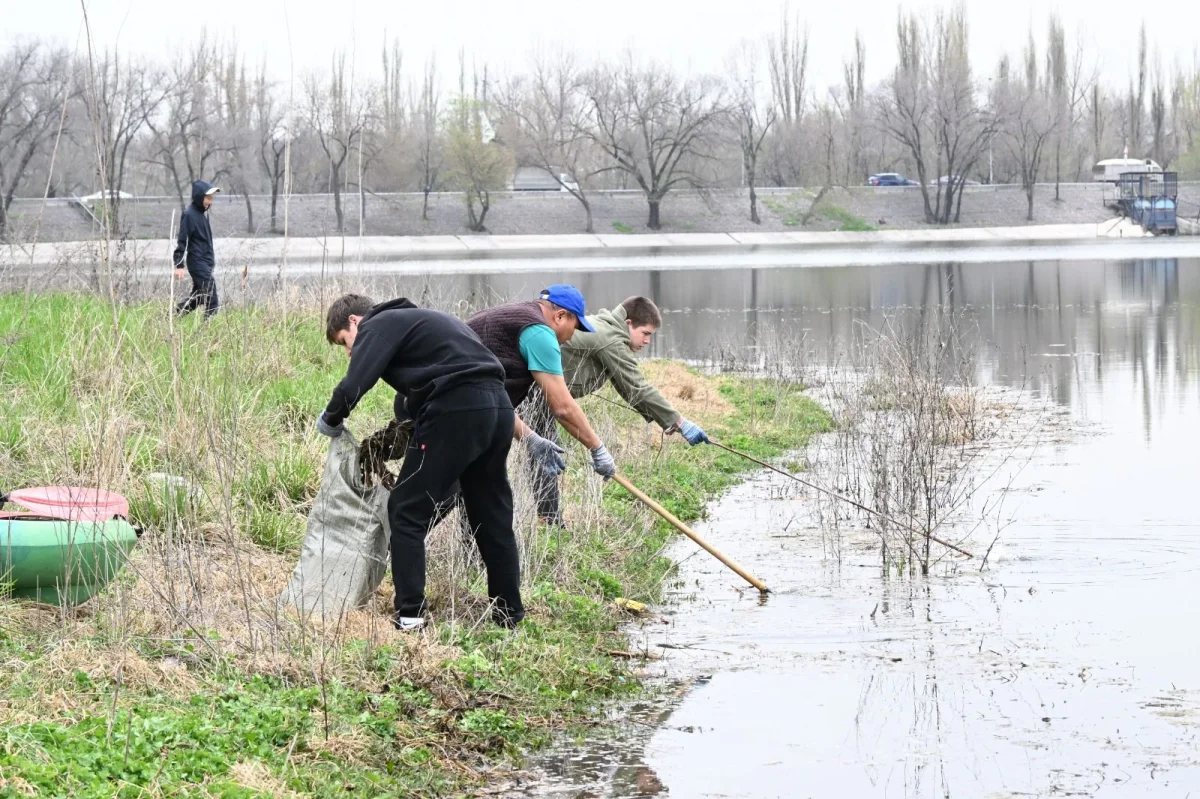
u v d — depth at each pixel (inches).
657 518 383.9
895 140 3713.1
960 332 953.5
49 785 163.3
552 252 2568.9
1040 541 356.5
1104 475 442.0
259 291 589.9
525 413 328.2
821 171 3238.2
